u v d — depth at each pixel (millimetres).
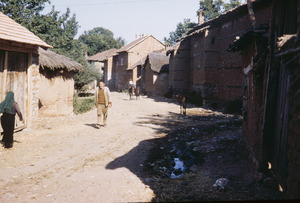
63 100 13961
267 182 4078
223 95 19922
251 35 5785
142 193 4492
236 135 8625
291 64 3381
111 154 7156
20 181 5074
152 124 12180
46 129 10203
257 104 5066
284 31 4117
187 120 13516
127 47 42562
